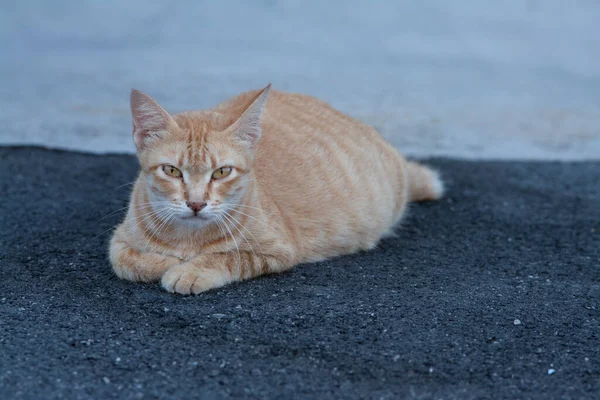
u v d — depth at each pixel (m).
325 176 1.87
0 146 2.27
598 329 1.68
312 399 1.54
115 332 1.64
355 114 2.52
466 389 1.57
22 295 1.72
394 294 1.74
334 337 1.64
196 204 1.70
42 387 1.55
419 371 1.59
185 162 1.70
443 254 1.89
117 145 2.31
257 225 1.76
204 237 1.74
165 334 1.64
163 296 1.72
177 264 1.75
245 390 1.55
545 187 2.18
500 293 1.76
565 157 2.36
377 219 1.92
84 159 2.23
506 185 2.18
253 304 1.70
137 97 1.71
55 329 1.65
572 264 1.86
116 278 1.77
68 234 1.91
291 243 1.79
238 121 1.72
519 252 1.90
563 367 1.61
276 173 1.83
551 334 1.67
